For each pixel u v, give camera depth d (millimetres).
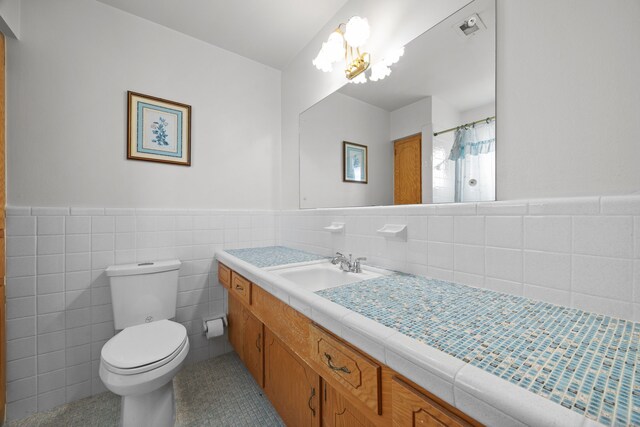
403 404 560
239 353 1815
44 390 1457
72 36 1557
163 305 1666
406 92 1257
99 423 1372
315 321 828
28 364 1422
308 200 1976
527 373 444
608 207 701
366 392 655
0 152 1339
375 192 1415
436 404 500
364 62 1454
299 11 1720
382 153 1377
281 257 1717
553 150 813
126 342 1319
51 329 1479
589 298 729
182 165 1911
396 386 577
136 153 1735
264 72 2312
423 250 1148
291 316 997
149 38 1797
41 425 1354
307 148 2002
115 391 1106
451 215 1049
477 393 417
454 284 1023
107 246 1636
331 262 1536
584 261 738
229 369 1847
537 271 826
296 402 1154
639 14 672
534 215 833
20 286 1405
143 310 1602
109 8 1667
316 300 827
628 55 688
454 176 1060
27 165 1433
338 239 1631
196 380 1723
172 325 1512
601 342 559
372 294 903
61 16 1528
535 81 850
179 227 1886
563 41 792
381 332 605
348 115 1609
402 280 1090
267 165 2312
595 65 737
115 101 1676
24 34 1434
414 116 1221
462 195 1030
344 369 726
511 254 884
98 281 1604
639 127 673
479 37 989
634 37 680
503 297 861
